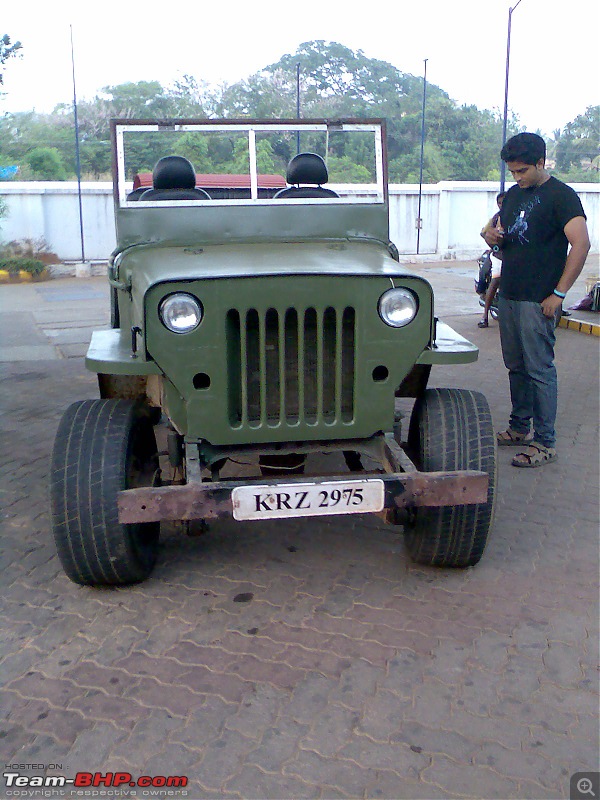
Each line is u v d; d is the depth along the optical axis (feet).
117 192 12.78
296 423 9.70
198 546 11.98
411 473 9.24
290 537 12.28
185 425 9.65
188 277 9.03
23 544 12.17
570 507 13.48
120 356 9.63
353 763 7.43
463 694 8.41
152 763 7.45
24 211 54.44
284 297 9.20
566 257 14.16
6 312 37.86
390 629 9.65
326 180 13.46
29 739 7.79
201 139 13.16
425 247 62.75
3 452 16.69
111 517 9.77
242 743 7.71
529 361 14.98
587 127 111.96
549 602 10.30
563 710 8.16
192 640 9.46
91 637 9.55
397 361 9.65
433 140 95.09
